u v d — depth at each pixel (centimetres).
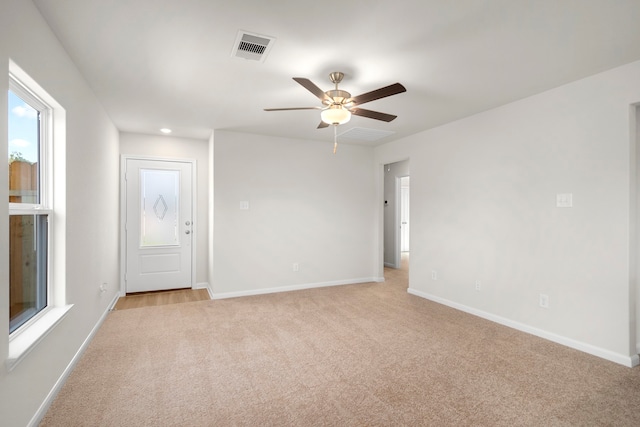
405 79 277
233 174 457
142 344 289
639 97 242
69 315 230
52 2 175
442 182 416
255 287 470
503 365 250
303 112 368
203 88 298
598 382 224
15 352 152
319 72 264
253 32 207
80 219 256
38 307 204
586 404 199
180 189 499
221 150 449
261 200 474
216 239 446
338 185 531
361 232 551
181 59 242
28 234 193
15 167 178
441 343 292
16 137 179
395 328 329
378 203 555
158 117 388
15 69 161
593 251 268
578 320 278
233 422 182
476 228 370
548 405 198
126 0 174
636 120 254
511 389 216
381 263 558
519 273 324
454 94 311
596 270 266
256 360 259
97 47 223
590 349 269
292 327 333
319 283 516
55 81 205
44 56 189
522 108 322
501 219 342
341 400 204
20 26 160
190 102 335
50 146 216
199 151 508
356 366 249
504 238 339
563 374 236
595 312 267
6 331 146
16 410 155
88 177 282
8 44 149
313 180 511
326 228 522
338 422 183
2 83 144
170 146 490
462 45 222
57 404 197
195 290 494
